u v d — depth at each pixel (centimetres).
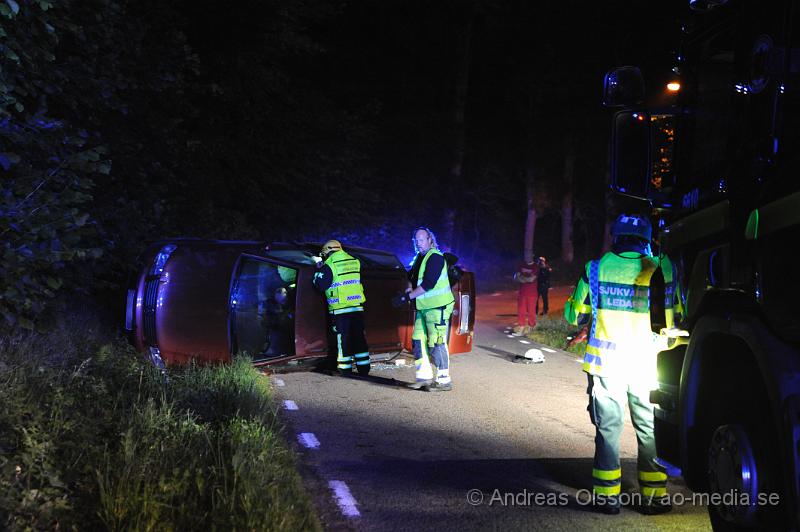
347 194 2414
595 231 5097
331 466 618
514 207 5025
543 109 4378
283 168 2202
